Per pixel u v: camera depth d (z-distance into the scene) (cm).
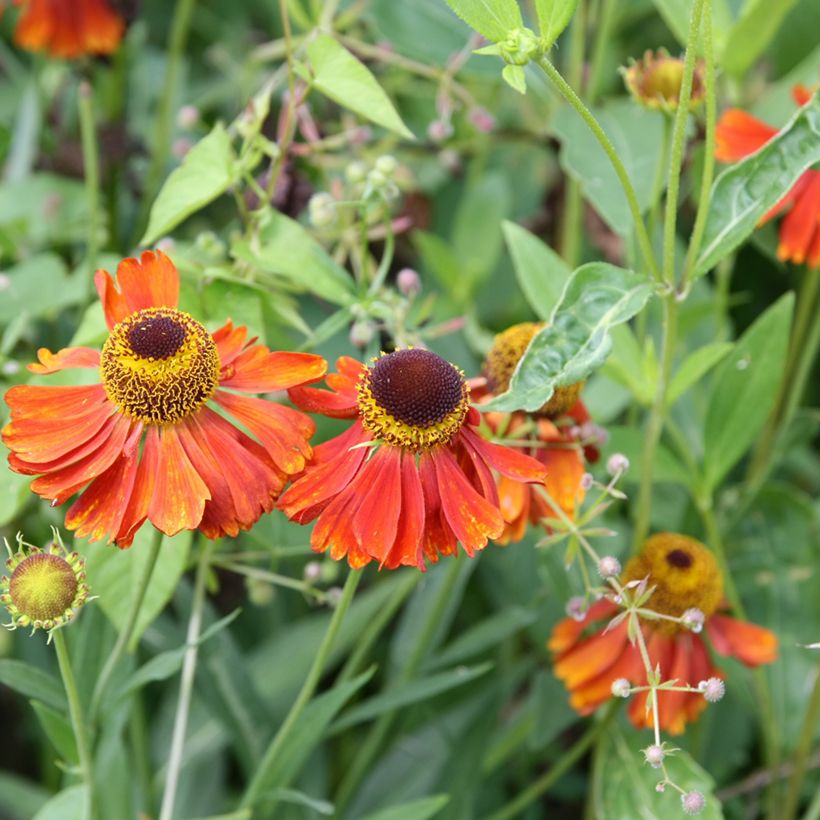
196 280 50
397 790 58
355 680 49
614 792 50
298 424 43
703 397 60
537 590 58
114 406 43
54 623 43
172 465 42
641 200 55
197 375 43
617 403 58
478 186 64
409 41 60
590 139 56
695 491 53
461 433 43
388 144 60
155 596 48
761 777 56
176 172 49
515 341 48
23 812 59
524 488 46
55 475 42
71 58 64
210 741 59
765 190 46
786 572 57
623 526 59
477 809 58
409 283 50
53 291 58
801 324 58
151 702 63
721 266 57
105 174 64
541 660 57
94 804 47
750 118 53
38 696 47
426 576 55
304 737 49
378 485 43
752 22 57
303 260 50
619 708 51
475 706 57
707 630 49
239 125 51
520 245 52
